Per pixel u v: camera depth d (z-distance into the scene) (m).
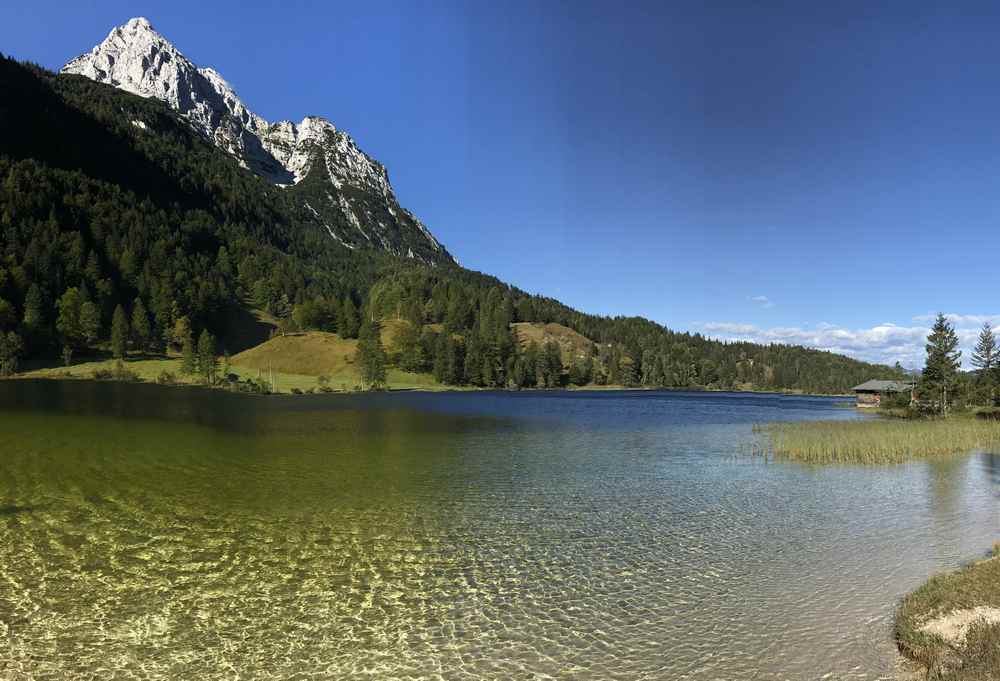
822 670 12.30
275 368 196.12
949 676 10.96
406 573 18.36
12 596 15.84
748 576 18.33
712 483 34.09
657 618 15.09
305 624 14.52
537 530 23.59
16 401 80.12
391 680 11.92
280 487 30.89
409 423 71.12
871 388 139.00
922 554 20.62
